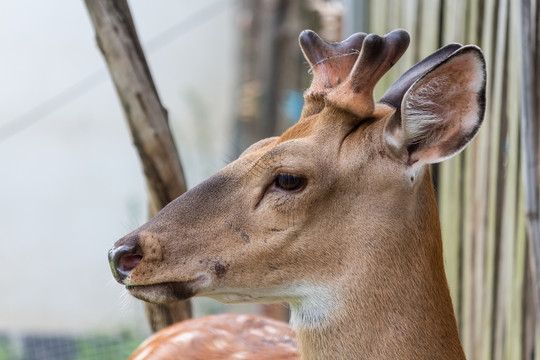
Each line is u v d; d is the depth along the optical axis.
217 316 4.02
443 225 4.45
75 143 12.04
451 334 2.85
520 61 3.67
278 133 11.04
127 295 3.06
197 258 2.75
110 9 3.96
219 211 2.78
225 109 13.90
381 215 2.76
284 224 2.75
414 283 2.78
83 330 9.11
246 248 2.76
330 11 7.46
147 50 13.30
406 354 2.76
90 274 11.33
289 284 2.79
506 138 3.94
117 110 12.16
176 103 13.50
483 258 4.11
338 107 2.77
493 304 4.03
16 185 11.70
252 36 12.73
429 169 2.86
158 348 3.83
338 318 2.78
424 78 2.60
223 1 13.53
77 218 11.77
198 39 13.80
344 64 2.99
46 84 12.01
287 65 10.88
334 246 2.76
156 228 2.77
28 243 11.48
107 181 12.00
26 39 11.93
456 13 4.28
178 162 4.20
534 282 3.66
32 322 10.61
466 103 2.64
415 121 2.66
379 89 5.03
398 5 4.86
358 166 2.75
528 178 3.61
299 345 2.87
